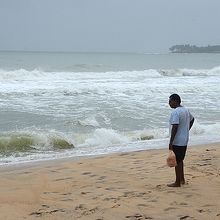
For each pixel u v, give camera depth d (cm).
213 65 7169
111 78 3234
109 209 595
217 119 1670
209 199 637
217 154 1011
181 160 696
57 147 1144
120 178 791
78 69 4662
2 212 586
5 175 830
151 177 792
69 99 1986
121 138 1270
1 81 2628
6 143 1098
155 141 1264
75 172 852
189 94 2378
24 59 7419
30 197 666
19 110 1659
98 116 1600
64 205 619
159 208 595
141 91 2334
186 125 679
